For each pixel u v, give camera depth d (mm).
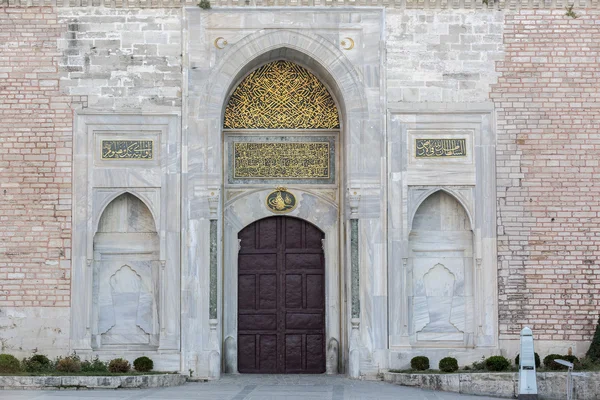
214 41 22984
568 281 22547
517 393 19828
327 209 24000
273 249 24016
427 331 22797
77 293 22281
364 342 22375
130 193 22688
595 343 22016
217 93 22891
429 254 22984
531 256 22594
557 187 22750
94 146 22719
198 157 22703
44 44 22844
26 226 22422
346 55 23016
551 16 23141
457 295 22859
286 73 24125
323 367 23734
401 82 22938
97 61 22844
